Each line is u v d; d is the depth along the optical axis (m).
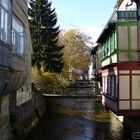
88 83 70.69
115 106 25.20
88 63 94.06
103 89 33.84
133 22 24.95
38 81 49.09
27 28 29.98
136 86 24.48
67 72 77.25
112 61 27.41
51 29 57.62
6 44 17.03
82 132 29.42
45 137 27.59
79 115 39.66
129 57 24.83
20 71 22.09
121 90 24.48
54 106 48.28
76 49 91.44
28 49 31.59
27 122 29.92
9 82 17.91
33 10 57.56
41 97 41.03
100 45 39.28
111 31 28.05
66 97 43.50
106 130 30.17
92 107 47.12
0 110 19.27
